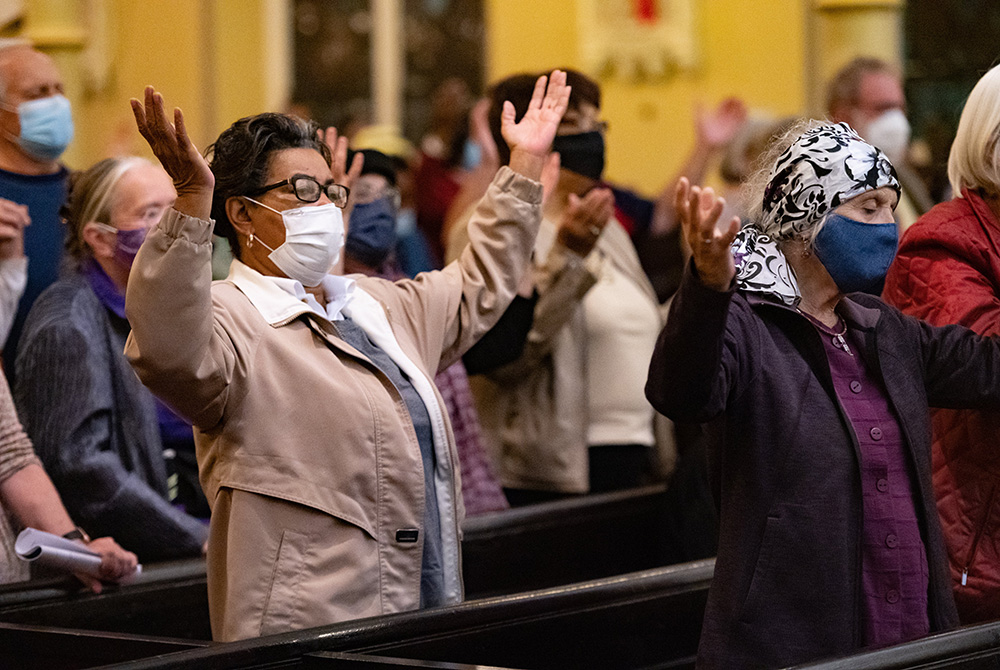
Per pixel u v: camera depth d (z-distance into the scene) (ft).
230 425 10.23
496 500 15.87
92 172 14.30
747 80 35.70
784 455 9.47
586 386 16.90
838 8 31.78
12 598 11.57
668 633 12.19
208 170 9.44
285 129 10.85
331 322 10.79
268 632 10.00
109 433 13.79
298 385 10.34
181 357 9.50
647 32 36.37
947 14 35.55
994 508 11.46
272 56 38.50
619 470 17.35
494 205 12.24
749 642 9.38
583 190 16.66
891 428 9.74
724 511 9.70
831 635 9.36
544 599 11.14
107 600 12.09
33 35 32.89
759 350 9.57
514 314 15.40
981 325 11.13
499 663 10.70
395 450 10.50
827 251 9.73
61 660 10.59
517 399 16.83
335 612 10.12
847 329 10.02
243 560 10.11
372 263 16.39
